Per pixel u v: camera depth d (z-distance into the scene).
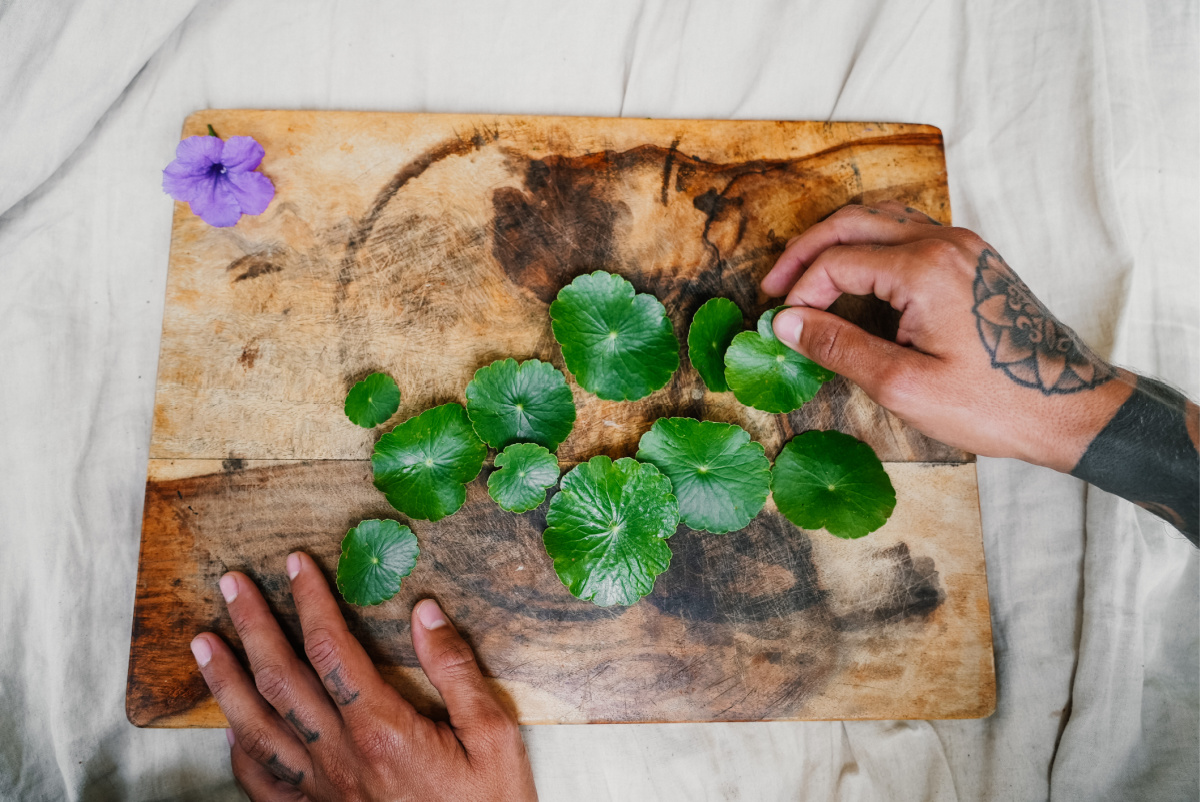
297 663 0.50
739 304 0.54
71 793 0.54
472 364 0.53
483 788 0.48
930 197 0.55
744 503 0.50
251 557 0.51
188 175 0.51
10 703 0.55
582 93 0.60
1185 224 0.59
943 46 0.60
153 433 0.52
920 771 0.56
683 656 0.51
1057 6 0.60
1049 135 0.59
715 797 0.56
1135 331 0.58
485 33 0.60
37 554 0.55
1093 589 0.55
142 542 0.51
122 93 0.58
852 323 0.50
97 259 0.57
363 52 0.59
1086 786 0.54
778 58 0.60
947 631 0.52
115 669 0.55
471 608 0.51
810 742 0.56
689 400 0.53
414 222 0.53
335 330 0.53
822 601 0.52
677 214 0.54
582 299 0.51
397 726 0.48
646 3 0.60
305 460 0.52
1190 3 0.60
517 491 0.49
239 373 0.52
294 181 0.54
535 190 0.54
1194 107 0.60
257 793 0.53
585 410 0.52
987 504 0.57
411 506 0.49
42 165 0.57
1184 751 0.54
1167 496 0.49
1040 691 0.55
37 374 0.56
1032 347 0.48
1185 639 0.56
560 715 0.51
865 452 0.51
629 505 0.49
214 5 0.59
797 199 0.55
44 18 0.57
